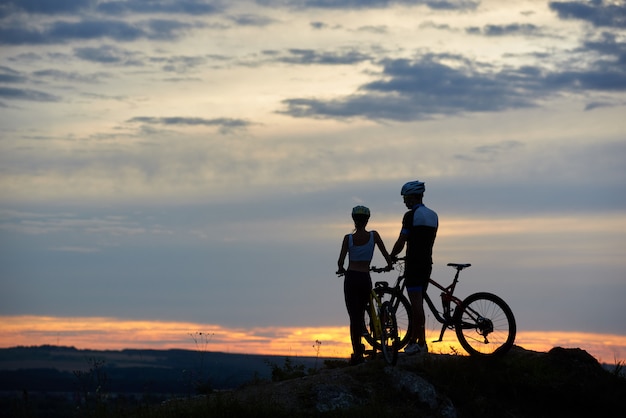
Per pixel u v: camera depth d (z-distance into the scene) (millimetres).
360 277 12047
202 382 12180
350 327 12156
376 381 11242
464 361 11844
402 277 11891
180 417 10508
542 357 11961
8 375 125875
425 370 11648
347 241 12172
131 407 11531
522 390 11422
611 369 12094
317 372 12859
